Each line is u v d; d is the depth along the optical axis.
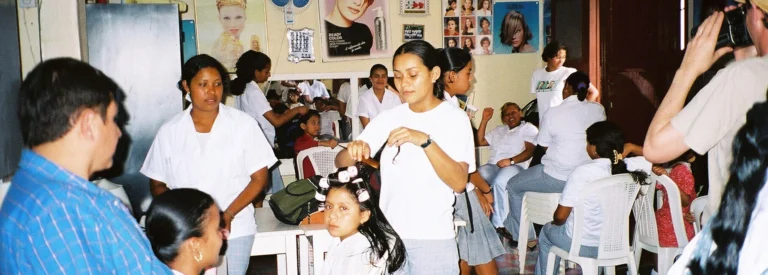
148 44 4.50
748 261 1.71
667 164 4.77
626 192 3.93
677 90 1.88
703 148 1.81
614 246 3.96
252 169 3.12
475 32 6.76
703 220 1.94
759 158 1.71
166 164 3.11
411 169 2.60
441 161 2.45
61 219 1.50
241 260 3.09
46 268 1.49
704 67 1.87
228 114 3.12
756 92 1.74
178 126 3.08
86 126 1.57
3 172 2.80
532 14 6.84
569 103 5.04
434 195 2.60
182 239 2.09
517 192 5.22
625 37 6.58
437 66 2.62
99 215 1.55
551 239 4.14
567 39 6.84
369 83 6.54
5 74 2.88
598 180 3.88
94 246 1.54
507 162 5.98
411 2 6.60
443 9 6.67
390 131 2.68
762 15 1.75
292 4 6.37
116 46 4.47
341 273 2.69
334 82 6.49
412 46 2.57
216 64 3.05
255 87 5.72
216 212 2.19
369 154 2.59
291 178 6.02
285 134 6.07
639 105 6.65
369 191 2.69
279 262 4.20
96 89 1.59
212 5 6.24
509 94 6.88
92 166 1.64
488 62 6.81
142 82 4.50
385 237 2.64
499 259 5.36
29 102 1.56
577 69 6.78
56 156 1.57
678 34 6.30
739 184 1.75
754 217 1.71
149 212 2.12
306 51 6.42
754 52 1.93
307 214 3.54
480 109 6.84
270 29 6.36
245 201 3.04
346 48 6.49
